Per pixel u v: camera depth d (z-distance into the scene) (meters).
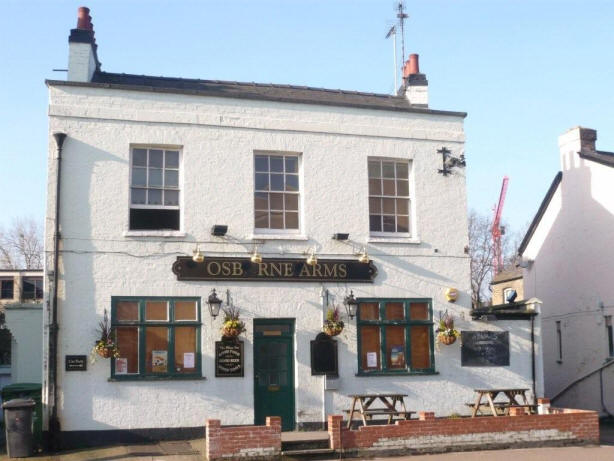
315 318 15.87
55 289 14.32
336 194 16.48
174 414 14.69
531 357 17.16
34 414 13.80
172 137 15.55
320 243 16.19
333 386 15.66
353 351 15.99
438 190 17.27
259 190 16.17
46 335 14.22
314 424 15.48
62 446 13.98
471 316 16.92
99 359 14.43
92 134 15.07
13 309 18.44
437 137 17.44
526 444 14.39
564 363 22.50
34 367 18.33
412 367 16.41
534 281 24.61
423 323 16.58
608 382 20.23
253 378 15.27
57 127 14.90
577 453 13.70
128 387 14.52
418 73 18.72
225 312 15.27
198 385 14.91
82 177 14.90
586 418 14.92
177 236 15.26
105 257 14.79
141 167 15.47
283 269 15.78
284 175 16.42
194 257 15.06
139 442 14.39
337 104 16.73
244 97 16.09
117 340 14.67
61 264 14.51
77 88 15.11
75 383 14.24
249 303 15.49
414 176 17.16
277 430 12.94
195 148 15.68
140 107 15.44
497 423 14.29
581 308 21.67
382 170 17.12
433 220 17.11
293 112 16.45
